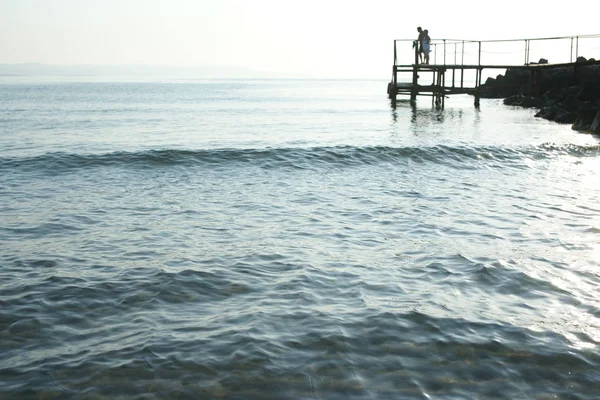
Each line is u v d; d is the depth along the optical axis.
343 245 9.66
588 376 5.37
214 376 5.35
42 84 125.31
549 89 46.78
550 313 6.79
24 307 6.98
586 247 9.45
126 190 14.42
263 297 7.33
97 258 8.94
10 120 35.28
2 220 11.34
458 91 43.69
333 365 5.54
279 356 5.70
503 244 9.65
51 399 4.99
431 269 8.39
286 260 8.83
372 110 45.12
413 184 15.22
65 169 17.08
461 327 6.37
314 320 6.56
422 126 31.02
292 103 56.69
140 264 8.62
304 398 5.02
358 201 13.12
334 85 145.00
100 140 25.11
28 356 5.74
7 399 4.97
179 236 10.22
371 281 7.90
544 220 11.25
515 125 30.78
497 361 5.63
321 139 24.95
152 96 71.62
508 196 13.58
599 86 33.56
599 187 14.64
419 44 42.81
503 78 61.59
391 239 10.02
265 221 11.30
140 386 5.20
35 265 8.59
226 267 8.48
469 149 19.94
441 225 10.94
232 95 76.44
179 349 5.86
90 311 6.90
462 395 5.07
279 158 18.69
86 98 64.88
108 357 5.70
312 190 14.46
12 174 16.41
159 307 7.02
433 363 5.60
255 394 5.07
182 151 18.73
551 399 5.02
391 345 5.95
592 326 6.42
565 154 19.56
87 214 11.87
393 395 5.05
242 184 15.28
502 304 7.07
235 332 6.24
